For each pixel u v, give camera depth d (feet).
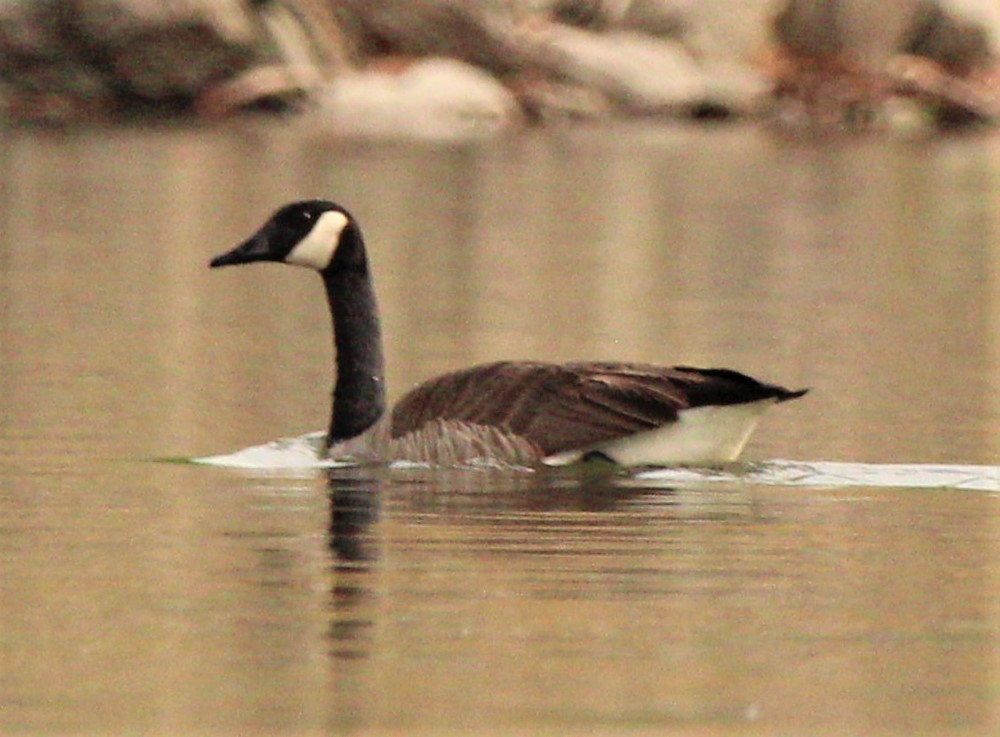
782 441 49.55
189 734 26.37
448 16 183.52
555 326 72.28
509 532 38.37
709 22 196.24
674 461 44.98
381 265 90.12
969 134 179.52
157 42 175.83
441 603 32.86
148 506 41.24
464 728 26.66
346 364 47.39
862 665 29.53
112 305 77.36
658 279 86.58
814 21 189.57
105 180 126.82
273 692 28.14
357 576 34.78
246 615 32.12
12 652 29.99
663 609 32.58
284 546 37.22
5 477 44.68
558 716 27.14
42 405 54.75
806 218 112.27
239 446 48.96
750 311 76.59
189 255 93.61
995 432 51.26
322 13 183.52
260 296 81.00
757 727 26.81
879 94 188.14
